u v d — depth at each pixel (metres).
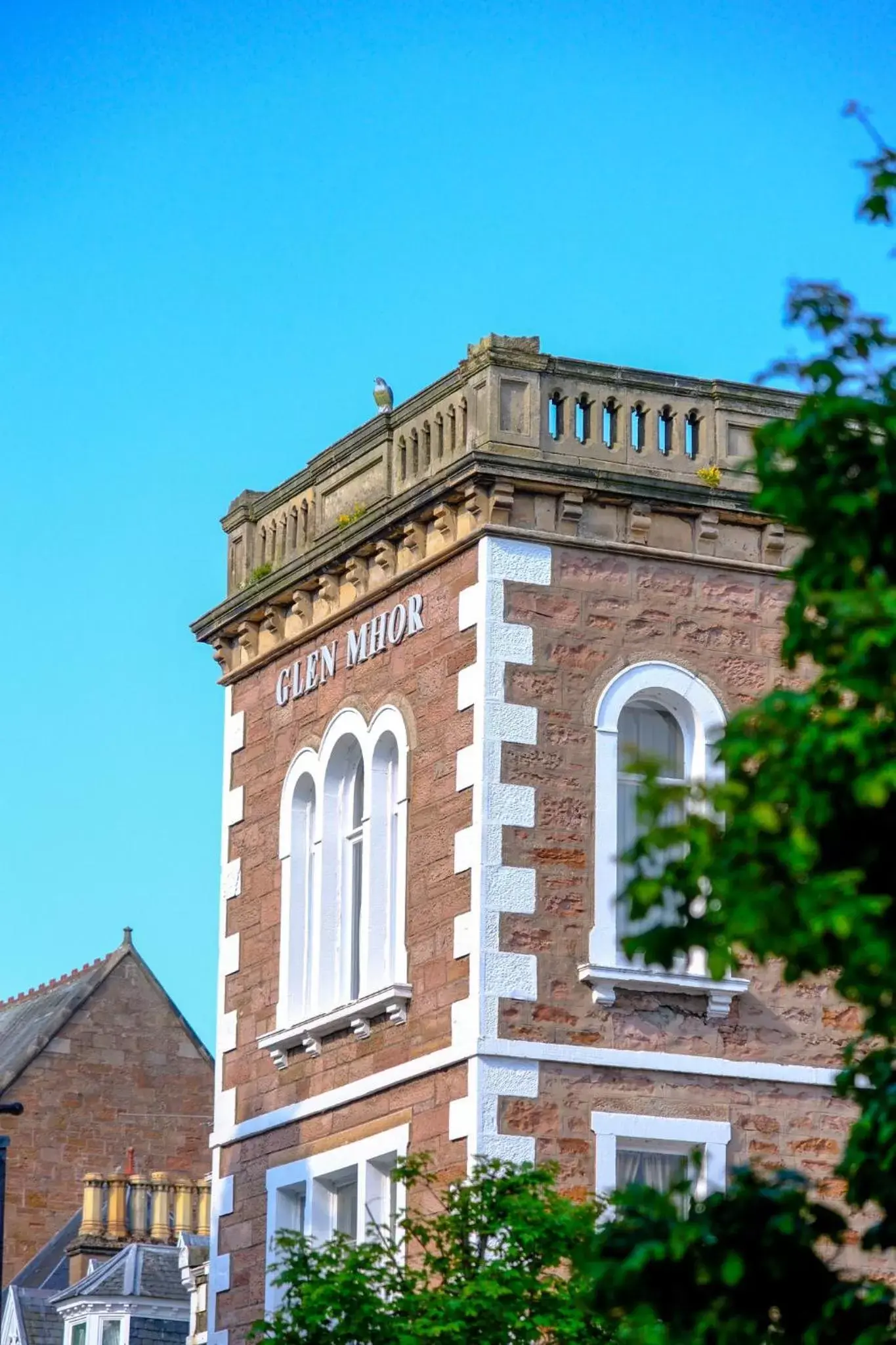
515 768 32.22
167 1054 69.75
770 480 17.20
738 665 33.50
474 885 31.80
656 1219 17.52
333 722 35.50
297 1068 35.22
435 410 34.25
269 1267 28.39
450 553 33.25
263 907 36.69
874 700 16.16
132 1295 59.62
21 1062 68.00
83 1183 67.38
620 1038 31.88
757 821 16.06
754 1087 32.31
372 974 33.69
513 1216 27.62
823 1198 32.19
